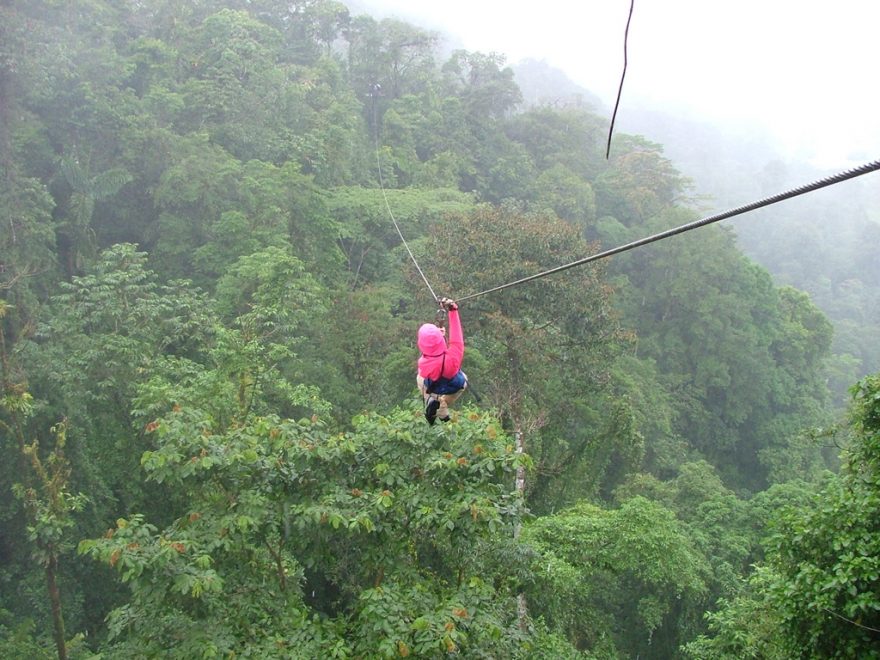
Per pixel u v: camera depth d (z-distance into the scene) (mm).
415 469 9031
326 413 17781
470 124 56500
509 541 10531
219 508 8508
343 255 32156
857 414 9617
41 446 17438
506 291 21516
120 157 29906
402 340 24453
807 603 7848
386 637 7418
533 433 21562
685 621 18797
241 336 17219
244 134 36156
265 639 7789
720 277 45125
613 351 23641
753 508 23234
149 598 7395
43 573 17406
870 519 8086
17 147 26297
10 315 21281
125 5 41094
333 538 9234
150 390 15227
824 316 49875
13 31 26359
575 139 62250
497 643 8367
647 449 34719
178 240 28984
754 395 43125
